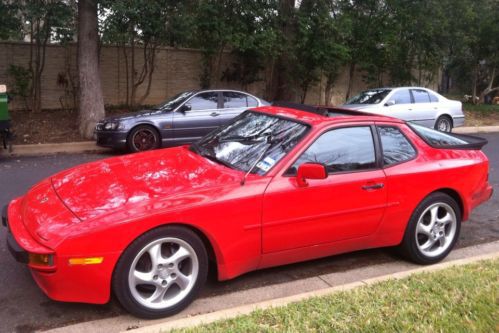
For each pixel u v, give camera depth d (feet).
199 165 14.06
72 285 10.98
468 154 16.72
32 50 49.52
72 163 32.24
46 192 13.14
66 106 52.21
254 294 13.51
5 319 11.93
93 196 12.22
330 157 14.06
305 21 50.85
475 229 19.85
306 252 13.92
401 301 11.83
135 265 11.47
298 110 15.97
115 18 40.27
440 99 46.34
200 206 11.97
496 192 25.68
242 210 12.51
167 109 36.29
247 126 15.84
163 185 12.64
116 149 38.27
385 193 14.62
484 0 67.15
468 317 11.03
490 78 78.95
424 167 15.31
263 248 13.10
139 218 11.31
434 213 15.66
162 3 42.45
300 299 12.21
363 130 14.80
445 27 63.72
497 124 57.98
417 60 68.33
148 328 10.93
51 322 11.82
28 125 43.75
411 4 61.57
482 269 14.02
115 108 53.67
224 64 58.90
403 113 43.16
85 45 40.45
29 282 13.88
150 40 48.57
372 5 59.67
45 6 40.06
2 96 32.32
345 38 56.39
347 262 16.03
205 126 36.50
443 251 15.94
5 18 40.57
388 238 15.15
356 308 11.46
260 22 49.42
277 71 59.06
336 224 13.98
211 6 45.91
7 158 33.94
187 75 58.59
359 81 70.18
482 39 69.92
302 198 13.28
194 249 12.12
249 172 13.29
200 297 13.24
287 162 13.42
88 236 10.90
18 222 12.25
